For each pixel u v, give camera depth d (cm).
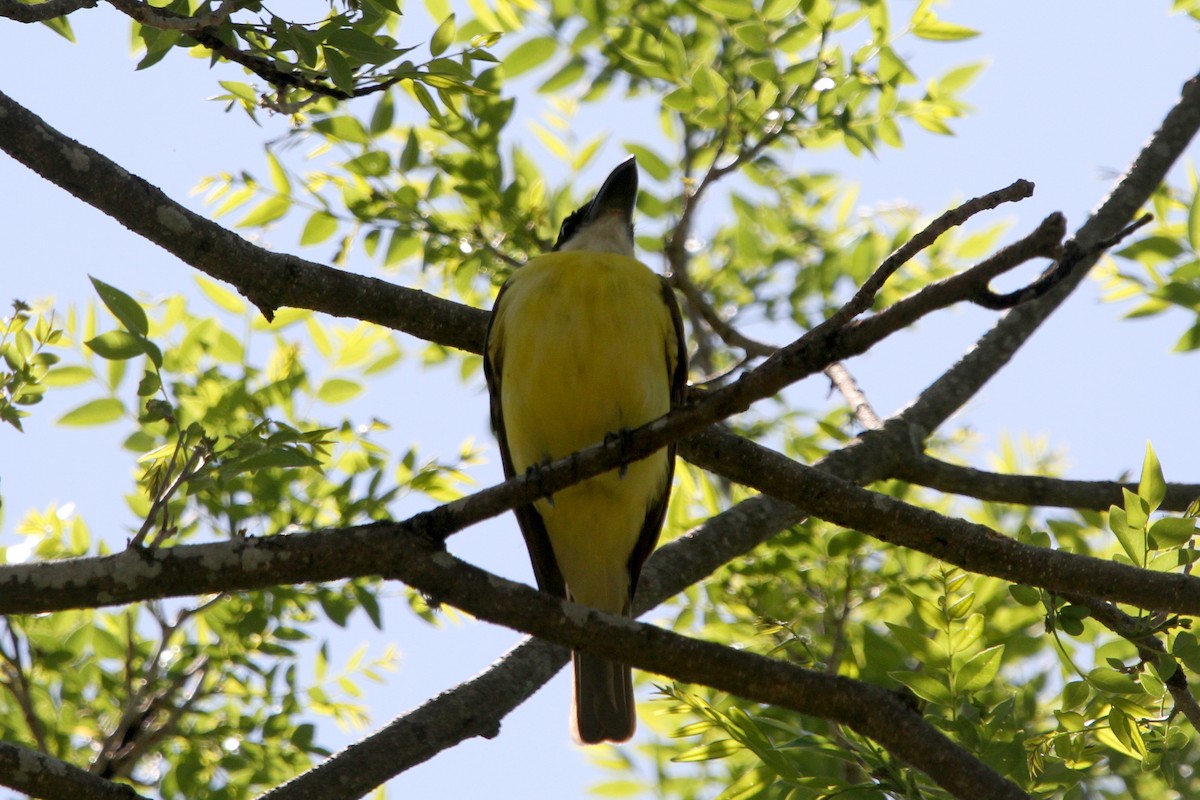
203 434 750
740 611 1111
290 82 766
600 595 1059
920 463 1187
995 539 807
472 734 950
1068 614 796
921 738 724
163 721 1077
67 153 808
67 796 695
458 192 1230
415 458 1082
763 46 1182
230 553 678
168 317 1097
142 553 672
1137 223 641
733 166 1245
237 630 1061
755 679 721
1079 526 1171
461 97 1177
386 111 1162
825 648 1078
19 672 1001
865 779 927
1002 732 862
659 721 1066
